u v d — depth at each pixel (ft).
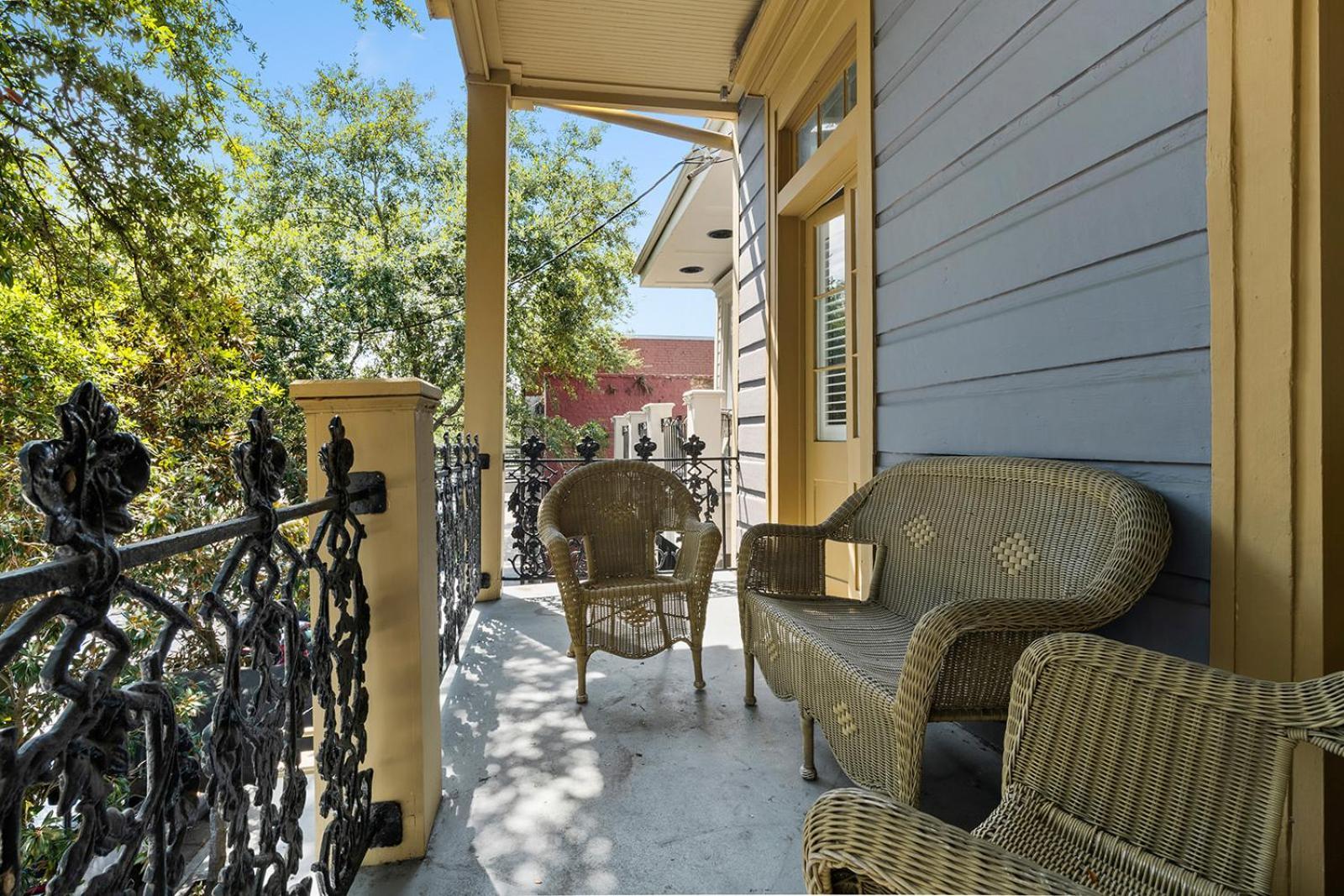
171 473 13.64
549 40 12.43
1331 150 3.73
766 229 13.29
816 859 2.13
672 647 9.00
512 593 13.73
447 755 6.59
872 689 4.72
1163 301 4.67
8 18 11.37
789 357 12.84
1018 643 4.45
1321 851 3.68
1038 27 5.85
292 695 3.46
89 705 1.87
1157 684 3.17
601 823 5.43
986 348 6.64
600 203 41.24
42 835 6.78
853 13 9.61
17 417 12.16
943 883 1.83
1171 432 4.62
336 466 4.15
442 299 31.09
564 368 41.78
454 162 37.65
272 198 33.06
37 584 1.67
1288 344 3.84
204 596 2.57
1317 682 2.84
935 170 7.44
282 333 26.76
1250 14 4.02
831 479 12.02
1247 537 4.05
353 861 4.41
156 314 14.12
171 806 2.34
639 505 10.00
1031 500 5.73
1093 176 5.28
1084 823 3.20
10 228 11.85
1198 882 2.85
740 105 14.88
